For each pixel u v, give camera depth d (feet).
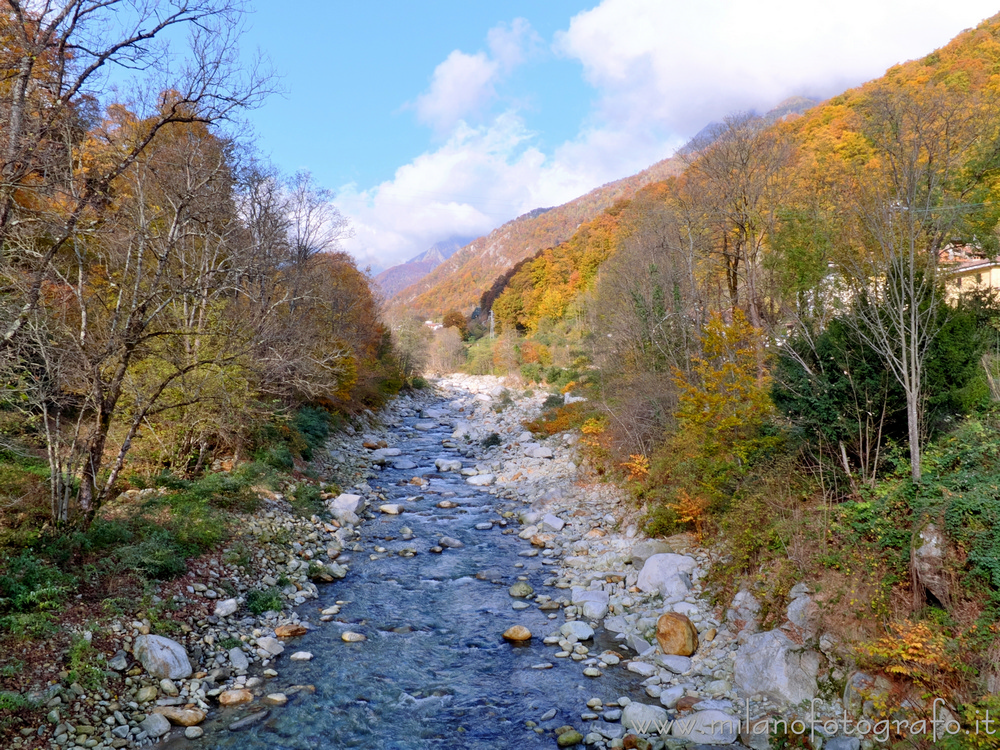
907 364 34.60
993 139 48.80
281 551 47.14
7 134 32.96
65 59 34.30
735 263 81.92
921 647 24.48
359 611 41.24
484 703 30.42
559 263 260.62
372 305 144.66
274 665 33.58
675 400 62.85
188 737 26.45
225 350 47.67
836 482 37.50
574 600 42.47
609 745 26.73
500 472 83.15
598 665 34.12
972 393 34.12
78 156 36.19
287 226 83.46
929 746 22.43
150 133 37.58
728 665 31.83
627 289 97.66
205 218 44.91
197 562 40.50
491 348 247.50
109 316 39.88
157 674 29.48
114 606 32.07
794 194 70.69
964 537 26.20
